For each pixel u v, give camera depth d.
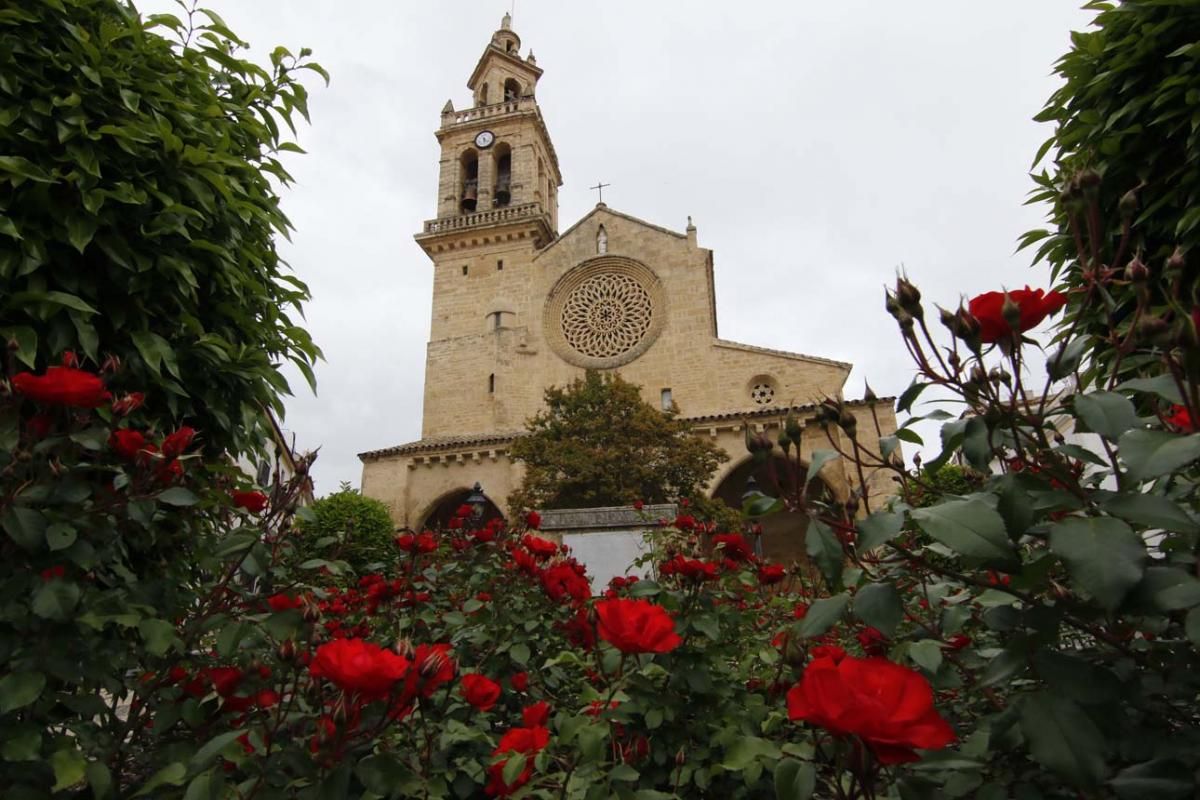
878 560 2.00
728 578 3.97
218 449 3.88
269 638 2.37
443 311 35.16
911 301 1.75
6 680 1.76
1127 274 1.67
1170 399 1.40
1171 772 1.29
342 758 1.68
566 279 34.38
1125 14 3.91
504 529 5.02
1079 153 4.16
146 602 2.44
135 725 2.32
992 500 1.52
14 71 3.02
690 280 32.56
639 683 2.44
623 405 22.73
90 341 2.88
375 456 30.27
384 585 3.98
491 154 38.88
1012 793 1.67
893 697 1.19
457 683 2.85
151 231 3.33
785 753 1.93
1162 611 1.21
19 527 1.91
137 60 3.54
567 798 2.04
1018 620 1.51
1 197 2.90
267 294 4.24
